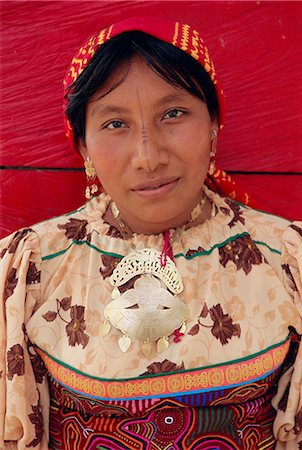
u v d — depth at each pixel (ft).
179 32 3.28
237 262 3.64
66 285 3.65
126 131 3.31
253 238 3.74
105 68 3.21
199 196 3.70
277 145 4.53
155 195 3.31
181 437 3.49
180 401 3.43
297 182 4.55
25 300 3.67
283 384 3.72
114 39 3.20
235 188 4.14
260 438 3.68
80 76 3.32
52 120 4.55
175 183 3.34
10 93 4.55
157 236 3.65
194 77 3.32
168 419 3.48
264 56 4.46
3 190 4.61
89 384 3.45
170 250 3.60
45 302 3.64
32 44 4.50
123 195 3.40
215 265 3.58
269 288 3.61
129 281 3.55
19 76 4.53
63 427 3.70
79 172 4.59
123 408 3.45
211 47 4.44
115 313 3.47
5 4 4.47
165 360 3.42
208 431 3.51
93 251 3.67
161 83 3.22
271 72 4.47
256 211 3.91
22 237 3.77
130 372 3.42
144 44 3.18
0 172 4.61
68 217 3.88
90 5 4.45
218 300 3.51
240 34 4.43
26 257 3.67
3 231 4.63
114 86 3.23
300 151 4.52
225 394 3.44
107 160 3.33
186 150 3.28
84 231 3.76
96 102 3.30
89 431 3.59
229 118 4.51
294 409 3.64
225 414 3.52
